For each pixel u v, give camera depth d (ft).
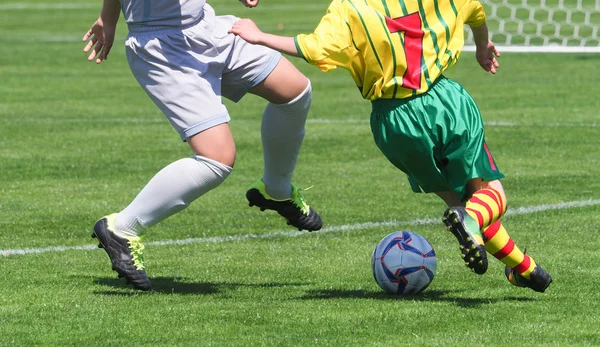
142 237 48.03
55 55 168.66
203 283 49.29
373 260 46.55
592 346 37.52
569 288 46.93
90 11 255.70
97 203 69.92
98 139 95.91
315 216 53.36
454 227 40.37
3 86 134.00
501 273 50.44
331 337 38.81
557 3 230.27
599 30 192.03
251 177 79.36
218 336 39.19
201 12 47.78
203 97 46.96
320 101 120.37
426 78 43.34
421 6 43.47
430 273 46.14
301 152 89.45
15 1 287.48
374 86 43.68
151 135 98.22
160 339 38.88
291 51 42.91
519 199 69.62
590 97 118.62
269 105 51.19
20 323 41.34
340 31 42.86
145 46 47.11
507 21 208.23
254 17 230.27
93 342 38.60
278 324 40.91
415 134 43.39
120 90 130.21
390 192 73.00
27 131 100.22
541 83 131.34
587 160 83.71
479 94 122.83
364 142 93.91
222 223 63.93
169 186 47.06
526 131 97.40
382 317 41.83
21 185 76.02
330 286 48.44
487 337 38.63
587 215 64.23
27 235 60.39
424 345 37.65
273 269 52.21
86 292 46.96
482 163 42.98
